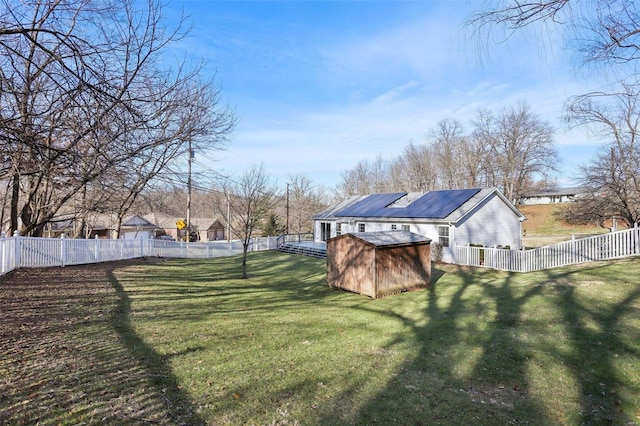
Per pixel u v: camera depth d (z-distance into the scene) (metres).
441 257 18.34
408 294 11.27
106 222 29.75
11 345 4.97
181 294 10.46
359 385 4.51
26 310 6.93
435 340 6.41
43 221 11.96
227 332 6.60
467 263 16.72
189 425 3.32
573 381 4.59
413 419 3.72
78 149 6.08
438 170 50.50
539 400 4.16
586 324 6.64
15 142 4.88
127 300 8.86
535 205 48.59
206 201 49.56
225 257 25.23
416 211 20.41
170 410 3.56
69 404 3.50
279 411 3.75
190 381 4.30
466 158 48.09
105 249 16.50
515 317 7.52
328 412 3.79
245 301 10.08
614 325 6.43
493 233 19.94
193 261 21.55
